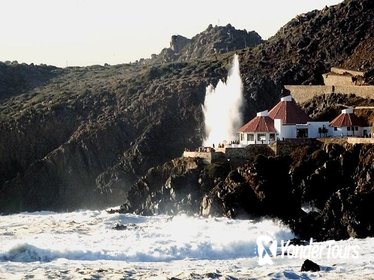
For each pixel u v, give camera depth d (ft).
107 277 248.32
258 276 245.45
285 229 362.74
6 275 253.24
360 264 269.44
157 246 315.99
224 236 339.77
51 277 249.14
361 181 399.44
